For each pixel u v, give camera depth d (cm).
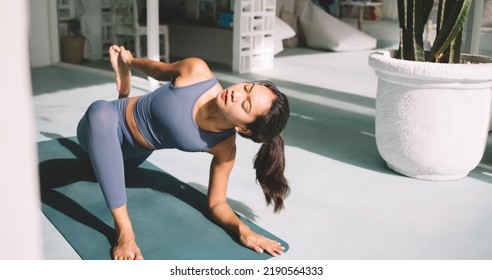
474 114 238
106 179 180
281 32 666
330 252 185
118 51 220
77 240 185
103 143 180
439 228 206
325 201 228
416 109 238
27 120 47
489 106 247
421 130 241
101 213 208
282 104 174
